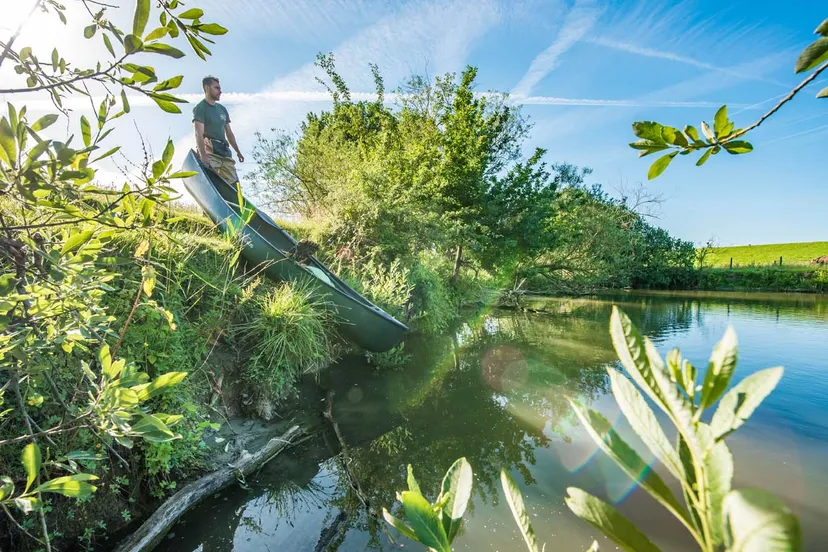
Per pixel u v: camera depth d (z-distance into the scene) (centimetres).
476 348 836
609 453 23
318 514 291
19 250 107
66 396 233
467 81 1417
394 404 505
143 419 111
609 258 2230
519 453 388
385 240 872
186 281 429
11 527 210
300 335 463
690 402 22
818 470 358
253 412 404
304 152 1185
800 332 1006
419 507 36
